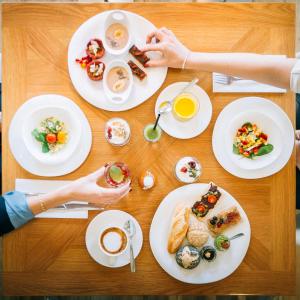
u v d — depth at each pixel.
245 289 1.38
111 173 1.34
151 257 1.36
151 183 1.32
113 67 1.33
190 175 1.33
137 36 1.35
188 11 1.35
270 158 1.36
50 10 1.33
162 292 1.37
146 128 1.35
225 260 1.37
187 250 1.32
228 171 1.37
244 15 1.36
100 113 1.36
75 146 1.33
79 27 1.33
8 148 1.35
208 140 1.37
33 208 1.29
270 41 1.37
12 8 1.33
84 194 1.28
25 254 1.36
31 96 1.35
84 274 1.36
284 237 1.38
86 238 1.34
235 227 1.37
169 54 1.31
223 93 1.37
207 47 1.37
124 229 1.34
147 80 1.36
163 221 1.35
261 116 1.34
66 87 1.35
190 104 1.34
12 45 1.34
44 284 1.36
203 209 1.33
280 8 1.36
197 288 1.38
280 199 1.38
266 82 1.32
